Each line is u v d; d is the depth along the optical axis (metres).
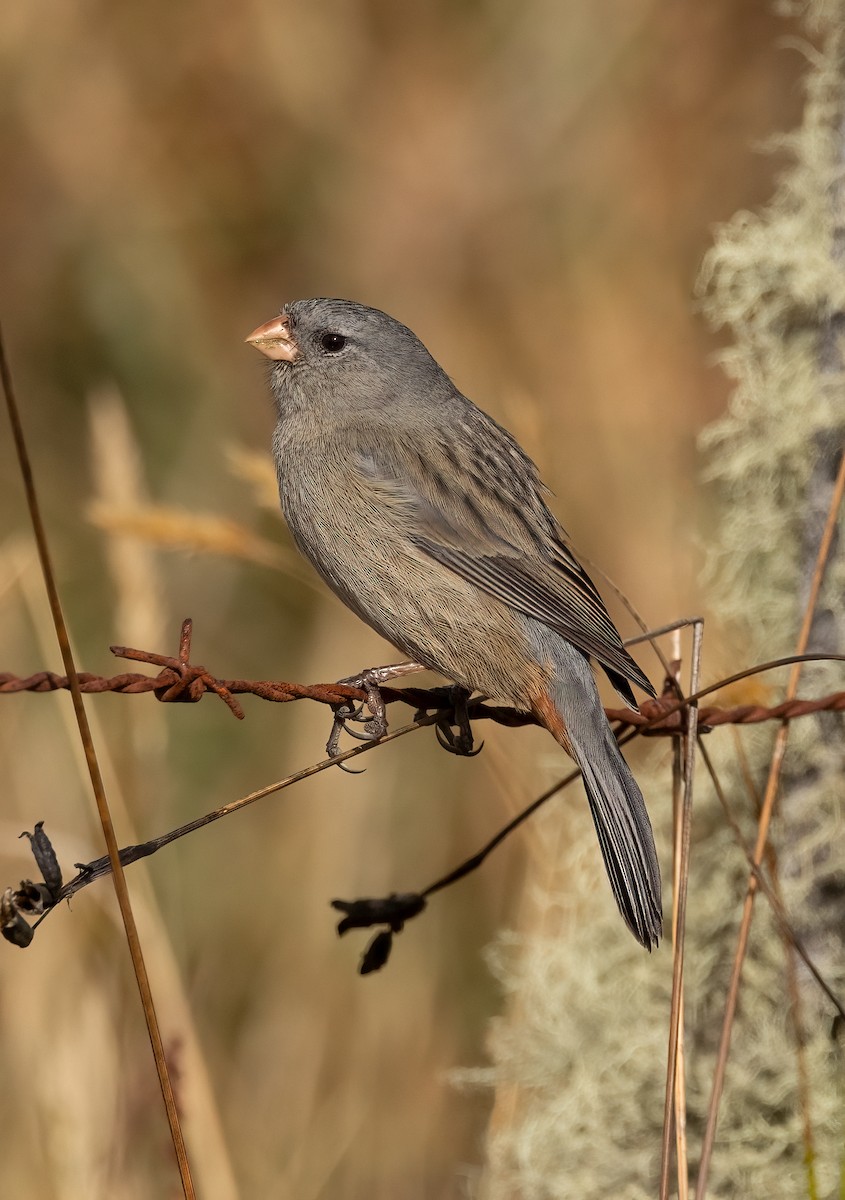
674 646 8.48
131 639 10.02
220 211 16.34
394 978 10.78
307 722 11.55
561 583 8.74
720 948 9.48
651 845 8.04
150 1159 9.20
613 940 9.71
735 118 16.17
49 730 11.46
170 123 16.47
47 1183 8.90
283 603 13.75
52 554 14.02
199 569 13.65
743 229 9.98
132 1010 9.33
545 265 15.96
